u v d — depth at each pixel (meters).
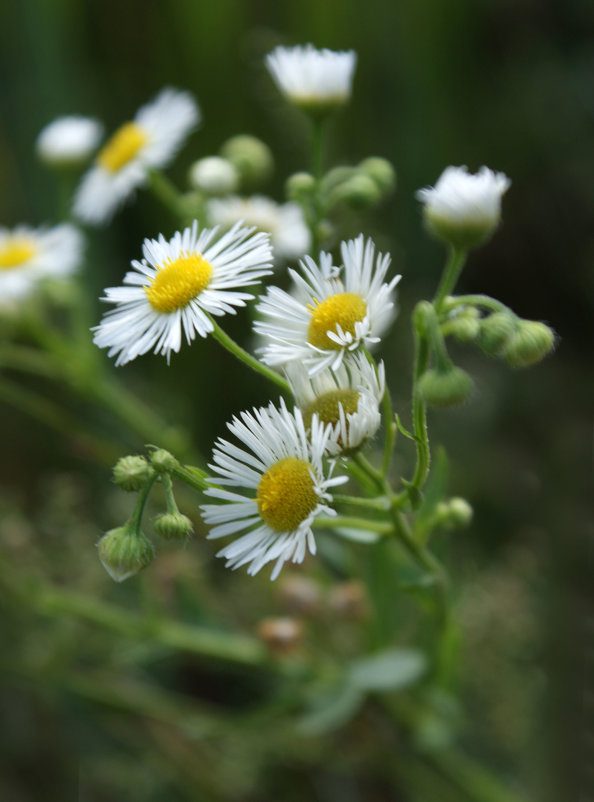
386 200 0.26
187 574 0.20
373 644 0.19
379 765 0.22
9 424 0.26
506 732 0.21
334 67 0.17
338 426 0.13
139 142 0.20
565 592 0.21
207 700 0.23
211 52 0.26
